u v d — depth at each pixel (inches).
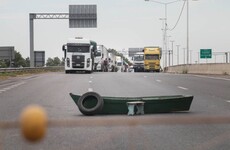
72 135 383.9
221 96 767.1
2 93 871.7
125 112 521.3
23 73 2180.1
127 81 1296.8
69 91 912.3
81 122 86.7
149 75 1802.4
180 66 2477.9
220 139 362.0
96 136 378.6
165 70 3193.9
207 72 2011.6
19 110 578.9
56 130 408.2
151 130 408.5
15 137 368.8
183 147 329.1
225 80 1323.8
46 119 72.9
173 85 1088.8
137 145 327.0
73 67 2164.1
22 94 844.0
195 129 415.5
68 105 642.8
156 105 524.4
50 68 3085.6
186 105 532.4
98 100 516.1
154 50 3120.1
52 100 719.7
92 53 2310.5
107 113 523.5
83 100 526.3
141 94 815.7
